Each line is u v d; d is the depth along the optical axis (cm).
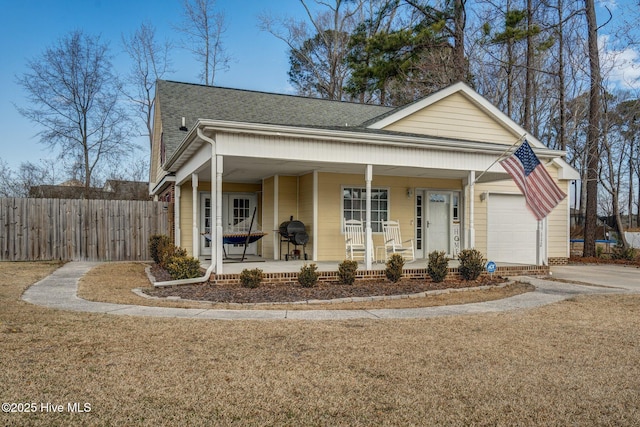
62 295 780
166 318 608
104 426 298
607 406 339
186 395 348
